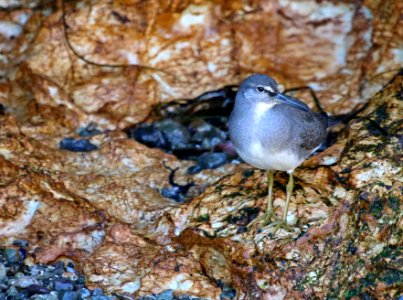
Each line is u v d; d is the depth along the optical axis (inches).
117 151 547.2
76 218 488.4
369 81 580.7
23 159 519.8
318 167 494.6
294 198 474.0
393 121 512.7
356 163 481.4
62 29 588.7
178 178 534.6
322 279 418.3
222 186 497.7
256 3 581.9
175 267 461.4
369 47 580.7
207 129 590.9
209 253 470.0
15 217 483.2
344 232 428.5
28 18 598.2
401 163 467.2
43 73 587.2
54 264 470.9
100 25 587.2
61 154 545.6
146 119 594.6
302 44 586.2
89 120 584.7
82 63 589.9
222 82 597.9
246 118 458.3
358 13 576.4
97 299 442.0
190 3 583.5
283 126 450.6
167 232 482.3
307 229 441.7
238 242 450.0
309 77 590.9
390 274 391.2
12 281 448.8
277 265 430.9
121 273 459.2
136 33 589.0
